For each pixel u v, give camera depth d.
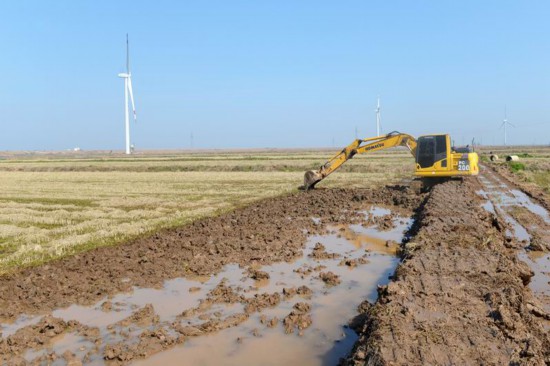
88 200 28.47
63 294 11.08
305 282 11.96
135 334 8.93
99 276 12.41
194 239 16.59
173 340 8.48
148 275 12.57
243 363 7.71
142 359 7.90
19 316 9.91
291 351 8.12
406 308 8.17
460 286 9.46
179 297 10.97
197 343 8.46
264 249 15.20
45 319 9.38
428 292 9.09
